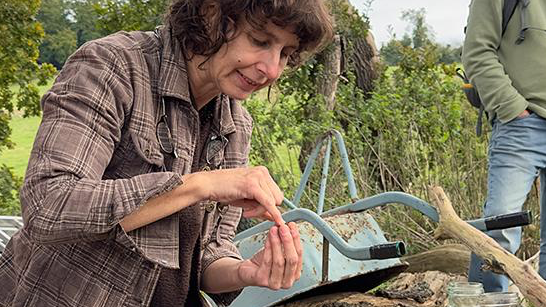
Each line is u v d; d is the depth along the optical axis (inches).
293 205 146.0
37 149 72.6
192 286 87.3
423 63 304.8
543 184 166.9
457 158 255.3
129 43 79.0
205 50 76.6
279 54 76.9
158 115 78.6
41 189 71.0
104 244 77.4
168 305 83.2
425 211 89.6
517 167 156.9
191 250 82.4
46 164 71.4
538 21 158.6
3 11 335.3
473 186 246.7
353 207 99.3
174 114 79.4
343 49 300.7
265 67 76.4
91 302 77.2
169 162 78.9
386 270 136.3
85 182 71.2
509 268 83.9
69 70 76.0
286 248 78.2
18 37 340.5
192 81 80.4
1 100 348.8
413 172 251.3
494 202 157.3
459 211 245.9
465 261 187.6
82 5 372.5
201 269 91.3
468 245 85.2
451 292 101.5
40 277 78.0
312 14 75.4
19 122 539.2
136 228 74.1
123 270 77.8
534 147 157.0
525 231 216.2
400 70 295.3
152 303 82.7
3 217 156.3
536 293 82.1
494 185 158.7
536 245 216.4
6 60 341.4
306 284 126.8
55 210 70.3
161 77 78.5
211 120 85.3
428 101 271.7
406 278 160.6
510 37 160.7
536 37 158.6
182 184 73.5
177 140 79.2
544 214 167.8
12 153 467.2
